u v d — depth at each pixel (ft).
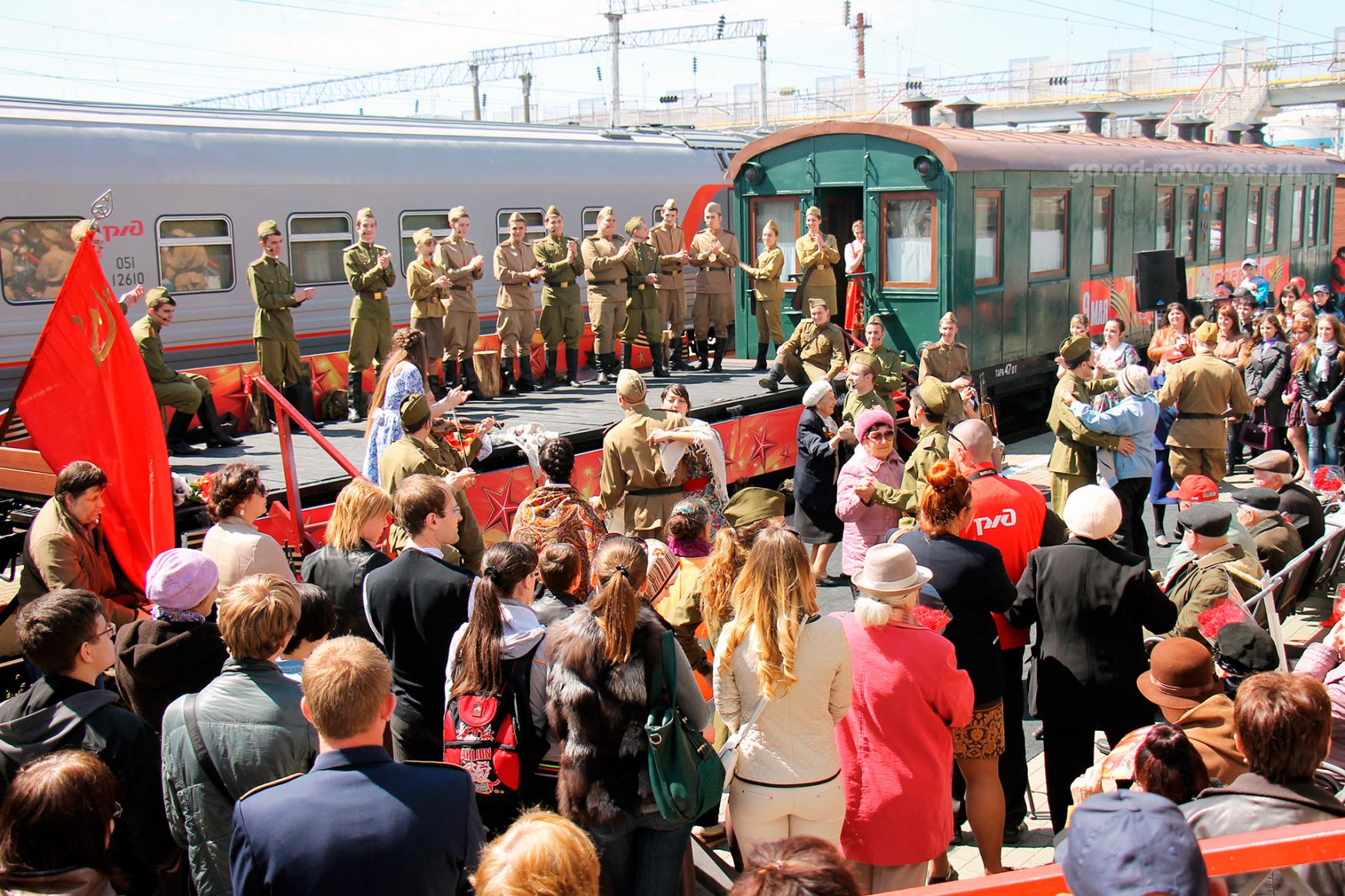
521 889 7.74
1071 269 46.52
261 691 11.39
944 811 13.19
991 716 14.94
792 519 35.12
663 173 54.70
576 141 51.39
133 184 36.17
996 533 17.56
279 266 31.37
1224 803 10.07
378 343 32.73
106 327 18.12
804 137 41.04
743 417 33.94
